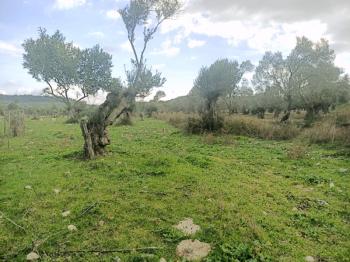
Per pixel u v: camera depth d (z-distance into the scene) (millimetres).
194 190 8562
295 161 13383
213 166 11492
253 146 17891
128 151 14133
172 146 17375
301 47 41125
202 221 6734
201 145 17938
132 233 6238
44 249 5664
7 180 9891
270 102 52812
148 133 25203
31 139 21000
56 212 7211
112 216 6910
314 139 19500
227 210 7195
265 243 5891
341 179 10547
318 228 6730
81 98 35875
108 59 34375
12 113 25125
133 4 13773
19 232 6316
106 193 8398
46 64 33500
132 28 14031
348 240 6242
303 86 43062
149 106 64625
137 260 5348
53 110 75375
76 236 6133
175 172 10180
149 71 14984
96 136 12859
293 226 6801
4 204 7746
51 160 12648
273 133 21953
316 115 40875
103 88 34312
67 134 23953
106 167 10867
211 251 5598
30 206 7543
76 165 11508
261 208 7648
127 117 35312
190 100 55781
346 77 57000
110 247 5758
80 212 7145
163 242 5949
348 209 7836
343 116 31328
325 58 42812
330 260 5520
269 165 12734
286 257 5500
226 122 24062
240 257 5383
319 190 9453
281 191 9141
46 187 8961
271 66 44719
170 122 36875
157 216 6996
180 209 7305
